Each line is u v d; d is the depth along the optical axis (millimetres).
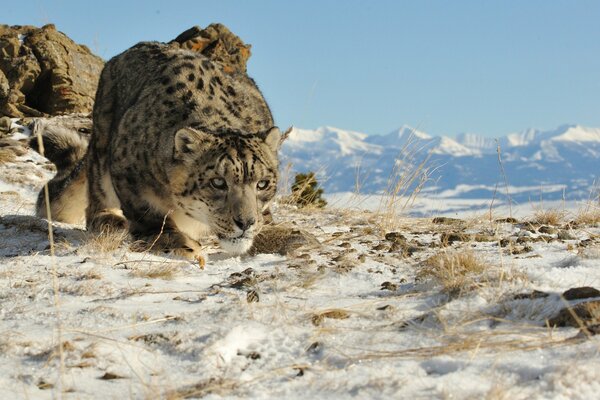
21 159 14570
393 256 7254
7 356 4477
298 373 4086
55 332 4832
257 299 5504
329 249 7773
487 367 3986
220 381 4000
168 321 4996
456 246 7727
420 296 5395
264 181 7742
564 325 4527
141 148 8062
